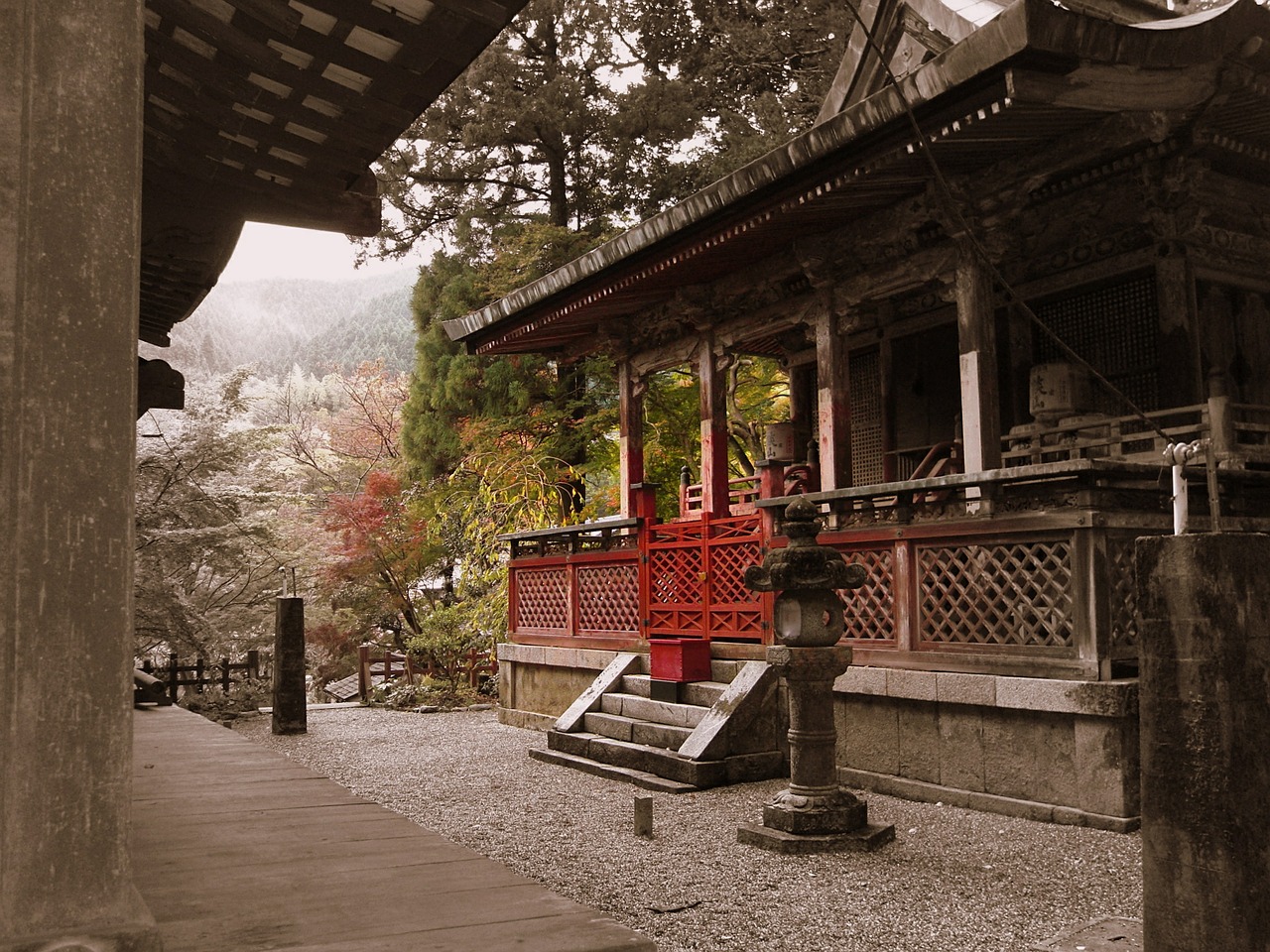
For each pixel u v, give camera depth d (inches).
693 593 376.8
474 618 661.9
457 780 341.7
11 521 57.6
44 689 58.0
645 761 330.0
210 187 189.9
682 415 710.5
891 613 298.5
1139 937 161.5
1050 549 253.8
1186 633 99.0
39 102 59.1
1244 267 363.3
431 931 87.8
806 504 245.9
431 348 845.8
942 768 277.4
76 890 58.2
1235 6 256.8
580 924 89.9
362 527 808.9
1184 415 335.6
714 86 829.8
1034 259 394.0
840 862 217.3
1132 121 278.1
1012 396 406.0
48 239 58.8
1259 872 95.2
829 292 396.2
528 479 679.7
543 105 788.0
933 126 278.2
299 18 129.4
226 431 729.0
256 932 88.4
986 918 176.9
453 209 893.8
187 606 636.1
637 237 396.5
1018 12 235.5
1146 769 102.5
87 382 59.6
